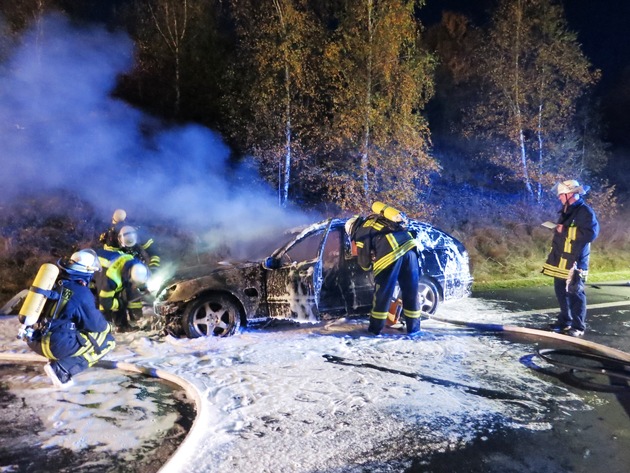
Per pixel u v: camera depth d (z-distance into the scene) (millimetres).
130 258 6262
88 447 3578
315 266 6016
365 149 10078
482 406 4164
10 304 7449
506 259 11031
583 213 5977
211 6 12375
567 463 3314
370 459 3359
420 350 5609
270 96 10031
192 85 12141
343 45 10031
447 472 3209
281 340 5996
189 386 4496
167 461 3227
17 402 4336
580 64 12398
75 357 4684
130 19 12438
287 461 3332
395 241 6027
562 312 6312
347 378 4766
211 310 6117
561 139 13453
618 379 4773
